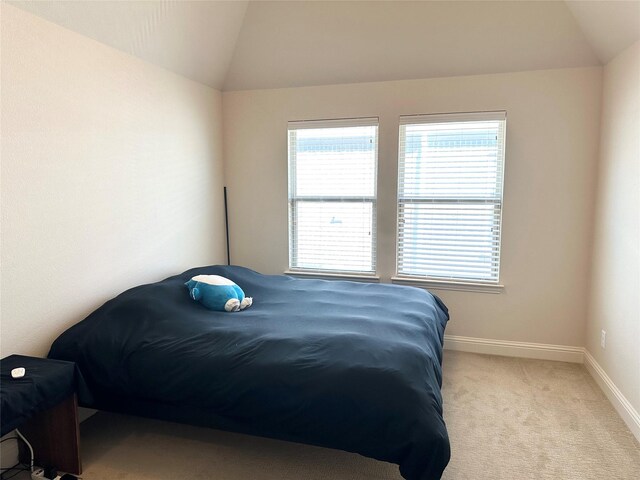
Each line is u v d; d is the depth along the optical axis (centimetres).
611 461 213
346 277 380
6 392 169
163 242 316
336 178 374
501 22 295
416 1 295
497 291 344
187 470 210
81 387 203
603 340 290
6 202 201
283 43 339
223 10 308
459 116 333
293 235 393
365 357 195
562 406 266
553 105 316
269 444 231
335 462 215
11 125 201
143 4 254
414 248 363
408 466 167
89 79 244
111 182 264
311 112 368
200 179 361
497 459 215
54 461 208
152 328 231
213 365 203
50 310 226
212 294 265
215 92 379
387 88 347
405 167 356
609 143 288
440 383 209
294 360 197
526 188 329
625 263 257
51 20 218
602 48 284
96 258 255
